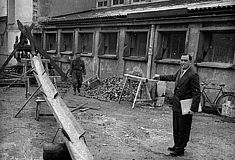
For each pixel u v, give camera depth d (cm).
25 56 1492
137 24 1223
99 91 1230
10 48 2348
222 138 638
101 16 1391
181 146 506
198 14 959
